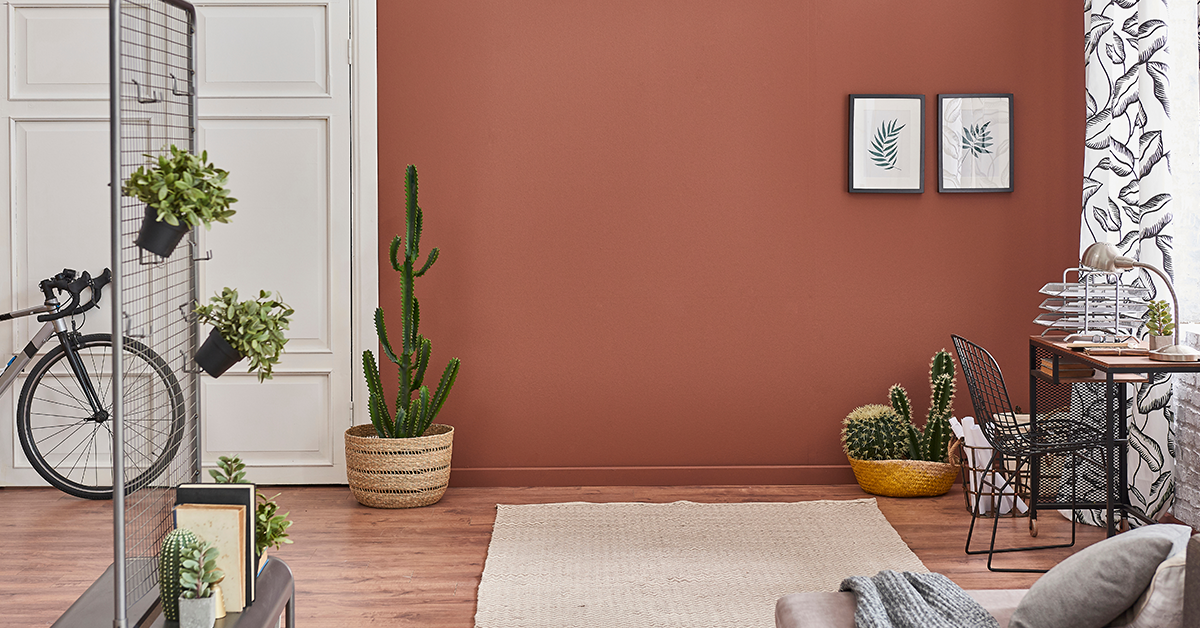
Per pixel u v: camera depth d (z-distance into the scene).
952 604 1.59
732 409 4.05
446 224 3.96
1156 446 3.35
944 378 3.78
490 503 3.78
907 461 3.74
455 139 3.95
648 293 4.01
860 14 3.94
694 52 3.95
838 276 4.01
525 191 3.97
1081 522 3.52
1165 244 3.40
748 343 4.03
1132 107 3.49
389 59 3.92
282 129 3.92
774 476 4.04
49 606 2.69
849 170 3.95
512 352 4.02
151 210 1.63
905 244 4.00
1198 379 3.25
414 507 3.70
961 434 3.69
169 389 2.01
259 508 1.93
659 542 3.25
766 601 2.71
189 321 1.98
